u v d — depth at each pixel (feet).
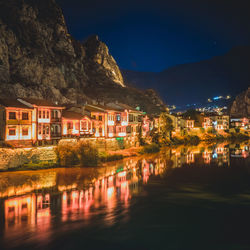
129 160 211.61
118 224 84.79
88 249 69.15
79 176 147.84
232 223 87.15
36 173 150.00
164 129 353.10
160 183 138.92
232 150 294.66
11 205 99.91
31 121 170.71
